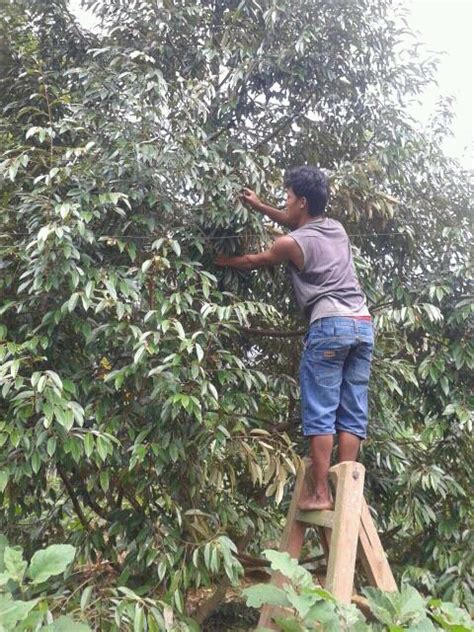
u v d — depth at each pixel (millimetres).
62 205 2020
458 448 3039
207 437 2197
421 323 2887
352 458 2312
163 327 2090
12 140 2562
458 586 2719
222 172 2516
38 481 2363
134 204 2398
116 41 2764
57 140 2633
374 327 2830
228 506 2420
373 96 2980
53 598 2088
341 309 2293
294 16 2805
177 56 2820
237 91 2846
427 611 1993
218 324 2275
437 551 2865
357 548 2186
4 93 2809
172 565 2168
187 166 2340
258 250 2656
